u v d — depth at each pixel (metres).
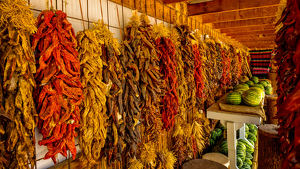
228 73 4.39
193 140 2.79
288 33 0.91
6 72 0.88
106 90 1.34
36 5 1.17
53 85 1.03
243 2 2.58
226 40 5.60
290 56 0.96
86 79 1.23
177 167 2.48
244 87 3.80
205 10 2.87
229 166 2.82
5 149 0.93
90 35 1.25
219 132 3.87
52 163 1.33
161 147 2.44
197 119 2.90
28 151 0.96
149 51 1.68
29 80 0.95
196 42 2.58
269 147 2.11
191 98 2.45
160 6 2.35
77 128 1.25
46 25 1.03
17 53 0.89
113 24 1.74
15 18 0.88
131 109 1.52
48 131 1.02
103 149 1.46
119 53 1.47
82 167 1.50
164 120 2.01
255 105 2.59
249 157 3.19
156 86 1.70
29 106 0.95
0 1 0.89
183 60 2.28
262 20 3.69
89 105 1.24
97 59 1.27
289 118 0.79
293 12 0.77
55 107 1.01
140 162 1.83
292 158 0.52
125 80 1.54
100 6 1.61
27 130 0.96
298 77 0.65
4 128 0.93
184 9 2.93
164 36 1.95
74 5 1.40
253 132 4.09
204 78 2.85
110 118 1.43
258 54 8.86
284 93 1.09
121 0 1.80
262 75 8.83
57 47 1.04
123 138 1.46
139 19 1.75
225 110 2.73
